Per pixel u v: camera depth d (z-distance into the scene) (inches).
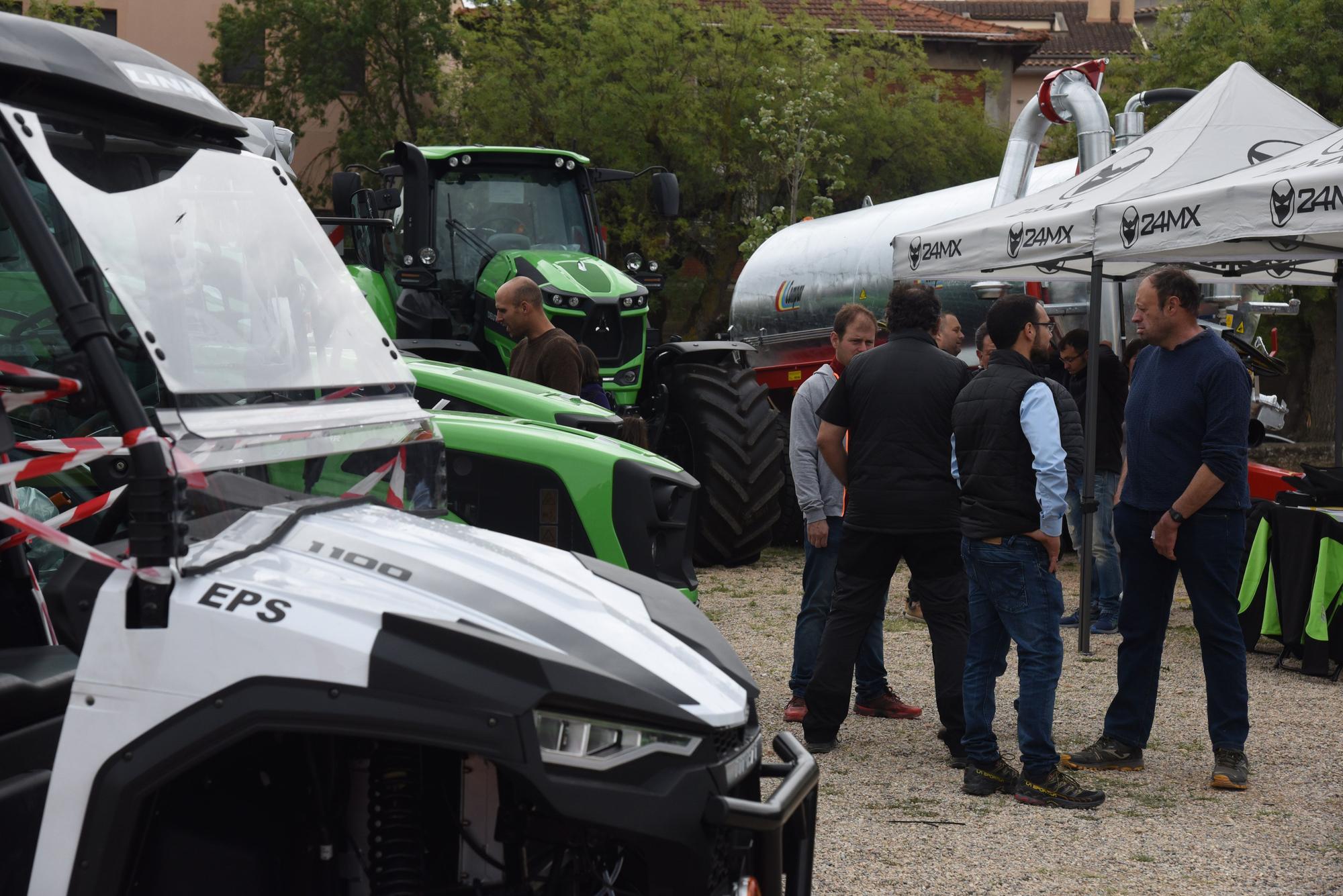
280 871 84.7
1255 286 411.5
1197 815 181.2
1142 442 199.5
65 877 76.2
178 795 81.4
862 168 999.0
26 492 102.7
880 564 203.6
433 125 1036.5
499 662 79.3
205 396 88.0
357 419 103.2
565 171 364.8
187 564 79.7
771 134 917.2
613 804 80.2
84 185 87.4
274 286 102.3
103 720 77.0
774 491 371.9
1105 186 314.0
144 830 77.5
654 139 944.3
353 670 77.1
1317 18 824.3
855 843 167.3
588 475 188.9
